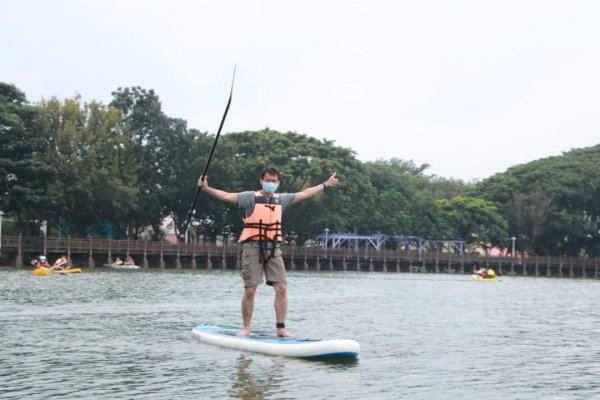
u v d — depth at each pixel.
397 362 11.92
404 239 91.62
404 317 20.97
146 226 80.12
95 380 9.95
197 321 18.05
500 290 44.72
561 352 13.67
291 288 38.03
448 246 100.25
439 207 94.75
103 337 14.45
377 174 110.81
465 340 15.32
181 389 9.41
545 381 10.51
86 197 64.50
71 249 60.38
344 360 11.87
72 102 65.81
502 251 104.31
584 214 101.12
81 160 63.97
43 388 9.39
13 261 58.56
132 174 70.19
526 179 104.44
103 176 65.00
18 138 61.78
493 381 10.43
